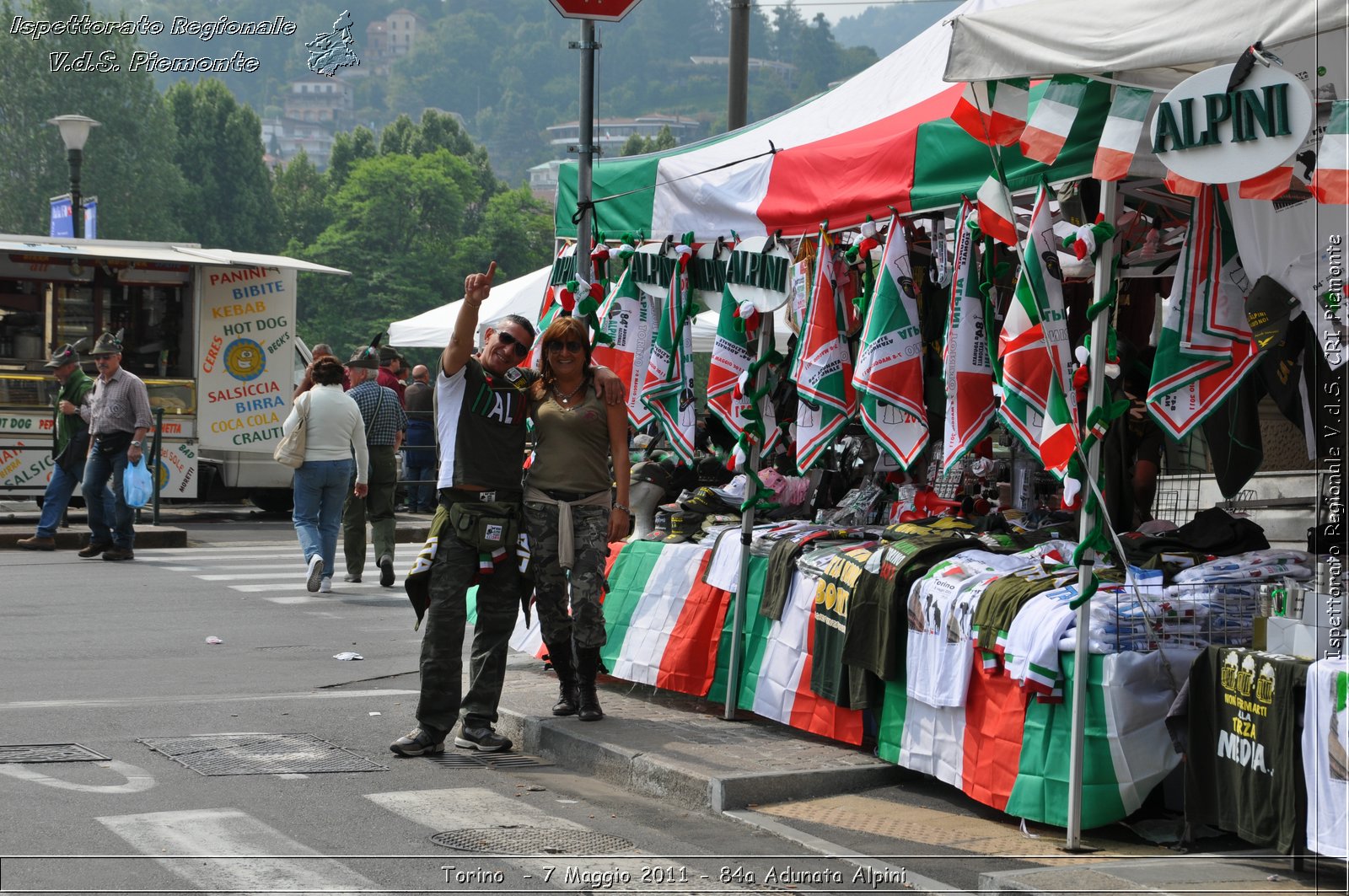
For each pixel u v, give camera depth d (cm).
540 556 837
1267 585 646
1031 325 634
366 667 1094
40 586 1484
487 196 12681
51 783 698
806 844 645
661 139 12194
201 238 9375
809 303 834
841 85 967
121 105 7400
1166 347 641
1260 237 614
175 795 687
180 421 2175
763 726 845
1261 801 566
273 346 2233
